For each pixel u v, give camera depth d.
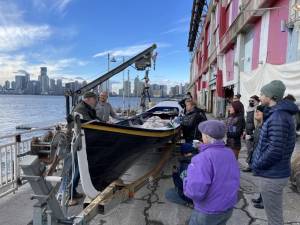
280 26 10.31
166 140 7.16
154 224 4.39
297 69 8.07
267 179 3.33
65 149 3.85
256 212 4.83
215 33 26.98
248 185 6.14
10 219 4.42
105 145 4.43
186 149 5.21
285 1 9.95
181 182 4.98
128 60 6.16
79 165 4.06
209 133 2.79
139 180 5.33
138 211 4.84
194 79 60.50
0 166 5.21
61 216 3.30
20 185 5.73
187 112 7.13
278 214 3.38
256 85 10.88
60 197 3.57
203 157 2.73
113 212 4.79
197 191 2.67
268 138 3.27
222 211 2.72
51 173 3.61
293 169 5.95
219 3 24.08
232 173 2.76
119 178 5.30
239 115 6.74
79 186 5.57
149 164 7.86
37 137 5.70
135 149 5.27
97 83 5.49
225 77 21.42
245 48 15.81
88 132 4.09
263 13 12.15
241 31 15.74
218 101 23.33
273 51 11.00
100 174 4.54
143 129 5.22
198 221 2.79
